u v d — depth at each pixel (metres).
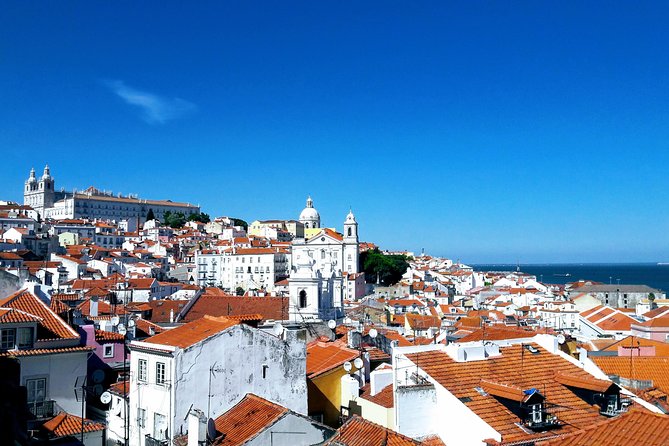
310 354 52.66
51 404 43.16
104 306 90.19
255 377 41.19
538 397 35.50
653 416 23.97
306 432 36.16
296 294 84.94
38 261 188.75
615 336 106.62
